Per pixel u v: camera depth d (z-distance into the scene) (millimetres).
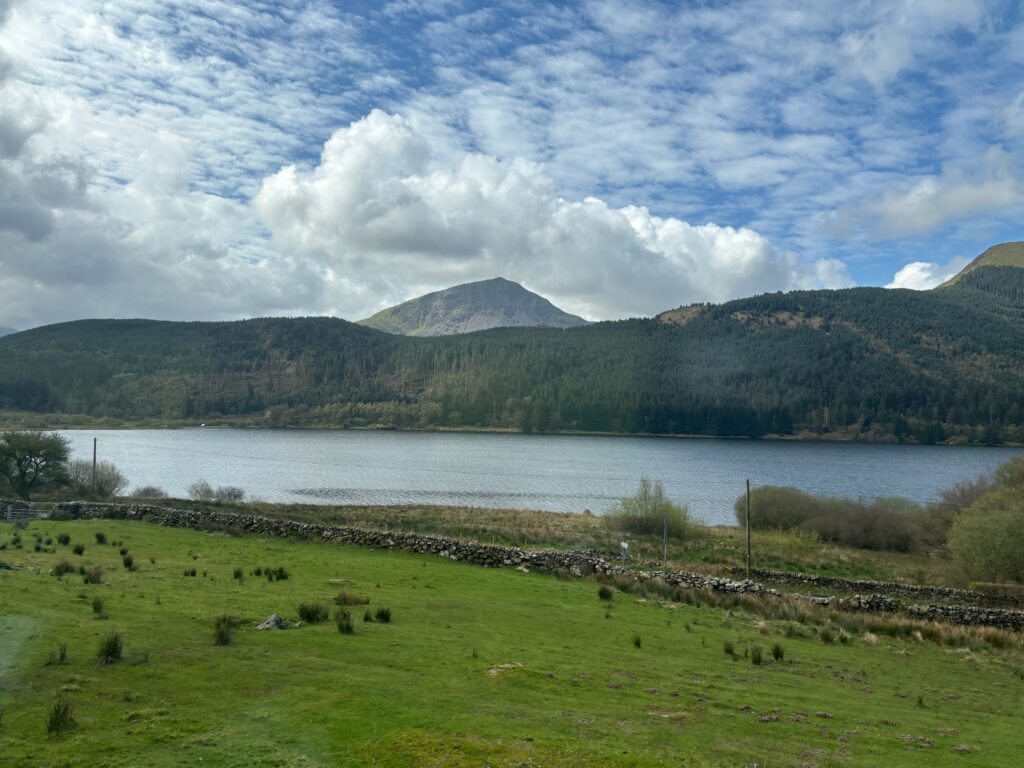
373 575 28422
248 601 19828
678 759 10875
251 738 10047
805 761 11664
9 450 66500
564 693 13906
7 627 14266
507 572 34156
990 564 46062
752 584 34156
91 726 10031
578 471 148625
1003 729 15391
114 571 23219
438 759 9805
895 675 20359
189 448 188500
